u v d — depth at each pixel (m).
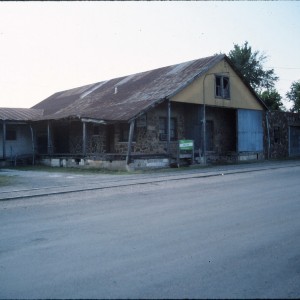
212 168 20.27
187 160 22.91
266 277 4.56
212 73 24.31
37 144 28.39
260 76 56.81
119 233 6.75
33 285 4.47
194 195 10.95
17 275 4.81
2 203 10.43
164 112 23.69
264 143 29.02
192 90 23.02
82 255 5.54
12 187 13.78
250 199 9.97
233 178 15.16
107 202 10.20
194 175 16.39
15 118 26.23
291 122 31.97
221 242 6.00
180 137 24.77
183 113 25.05
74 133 26.69
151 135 22.86
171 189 12.39
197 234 6.52
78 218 8.19
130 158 19.59
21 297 4.16
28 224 7.71
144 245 5.95
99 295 4.14
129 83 27.94
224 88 25.80
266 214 8.03
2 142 26.80
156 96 22.02
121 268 4.94
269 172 17.41
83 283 4.48
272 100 46.59
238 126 26.52
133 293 4.17
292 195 10.47
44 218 8.29
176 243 6.00
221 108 26.80
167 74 25.83
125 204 9.79
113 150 24.00
